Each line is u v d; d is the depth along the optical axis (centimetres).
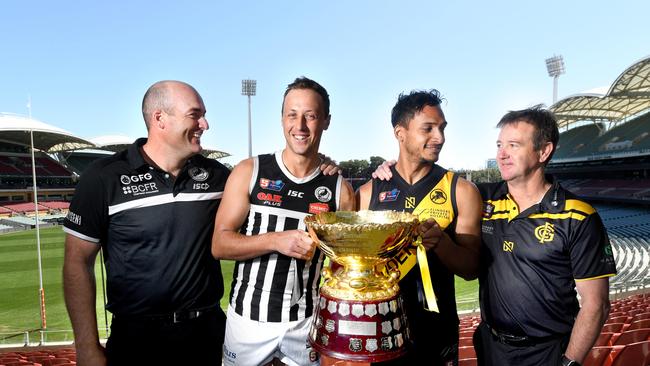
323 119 226
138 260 241
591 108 4591
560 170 5622
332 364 218
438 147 229
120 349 243
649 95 3650
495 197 253
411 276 231
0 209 4609
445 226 233
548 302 229
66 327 1120
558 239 228
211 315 262
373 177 259
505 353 240
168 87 238
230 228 230
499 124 251
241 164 240
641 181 4359
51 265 1980
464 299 1234
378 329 170
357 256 174
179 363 248
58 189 5684
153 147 247
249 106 4878
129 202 237
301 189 236
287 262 235
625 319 683
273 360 239
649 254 1908
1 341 1009
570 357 219
